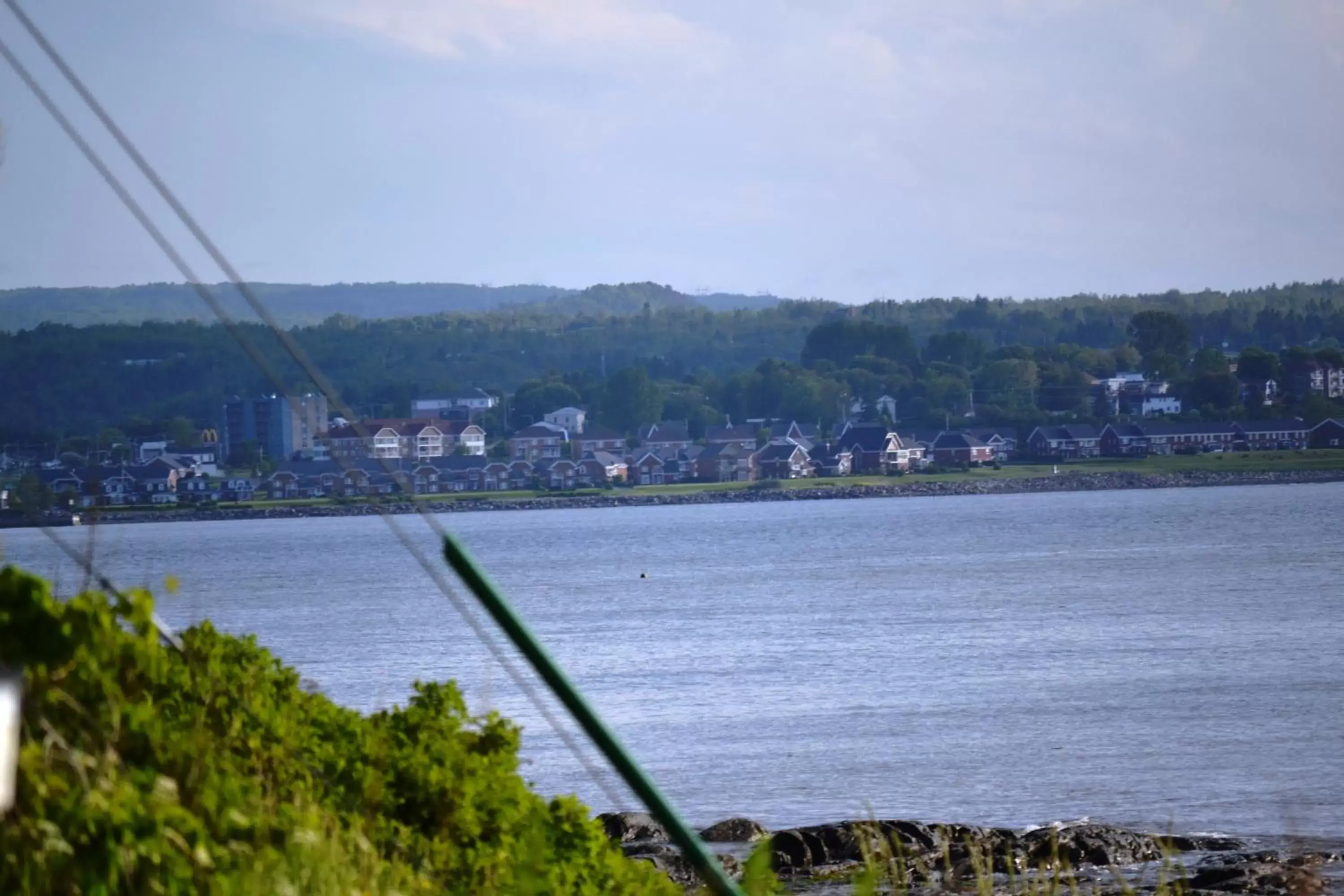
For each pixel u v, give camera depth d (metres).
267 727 24.78
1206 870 60.78
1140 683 185.25
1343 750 131.75
